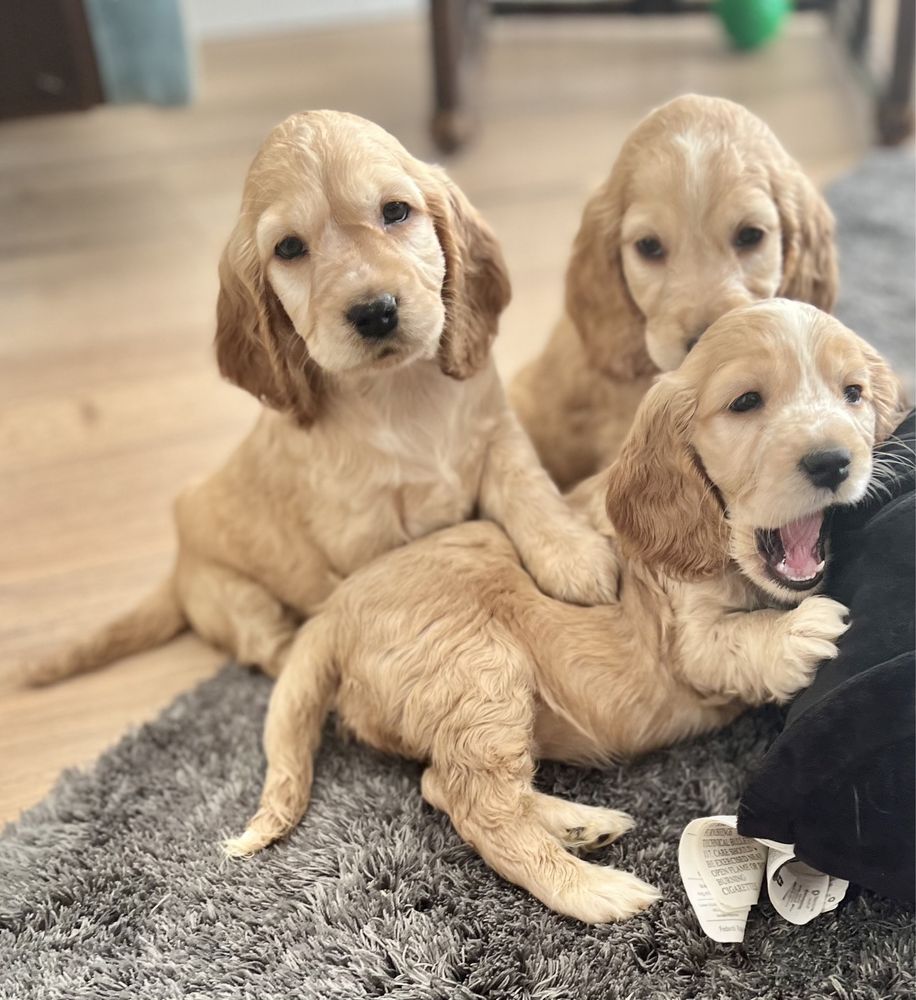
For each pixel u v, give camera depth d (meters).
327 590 0.56
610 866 0.43
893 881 0.37
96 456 0.75
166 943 0.43
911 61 1.00
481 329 0.52
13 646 0.61
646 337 0.54
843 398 0.42
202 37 1.53
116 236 1.03
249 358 0.51
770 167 0.52
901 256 0.82
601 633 0.46
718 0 1.29
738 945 0.40
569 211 0.99
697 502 0.44
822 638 0.41
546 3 1.34
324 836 0.46
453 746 0.44
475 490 0.54
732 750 0.47
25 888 0.46
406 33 1.48
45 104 1.03
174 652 0.60
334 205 0.45
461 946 0.41
